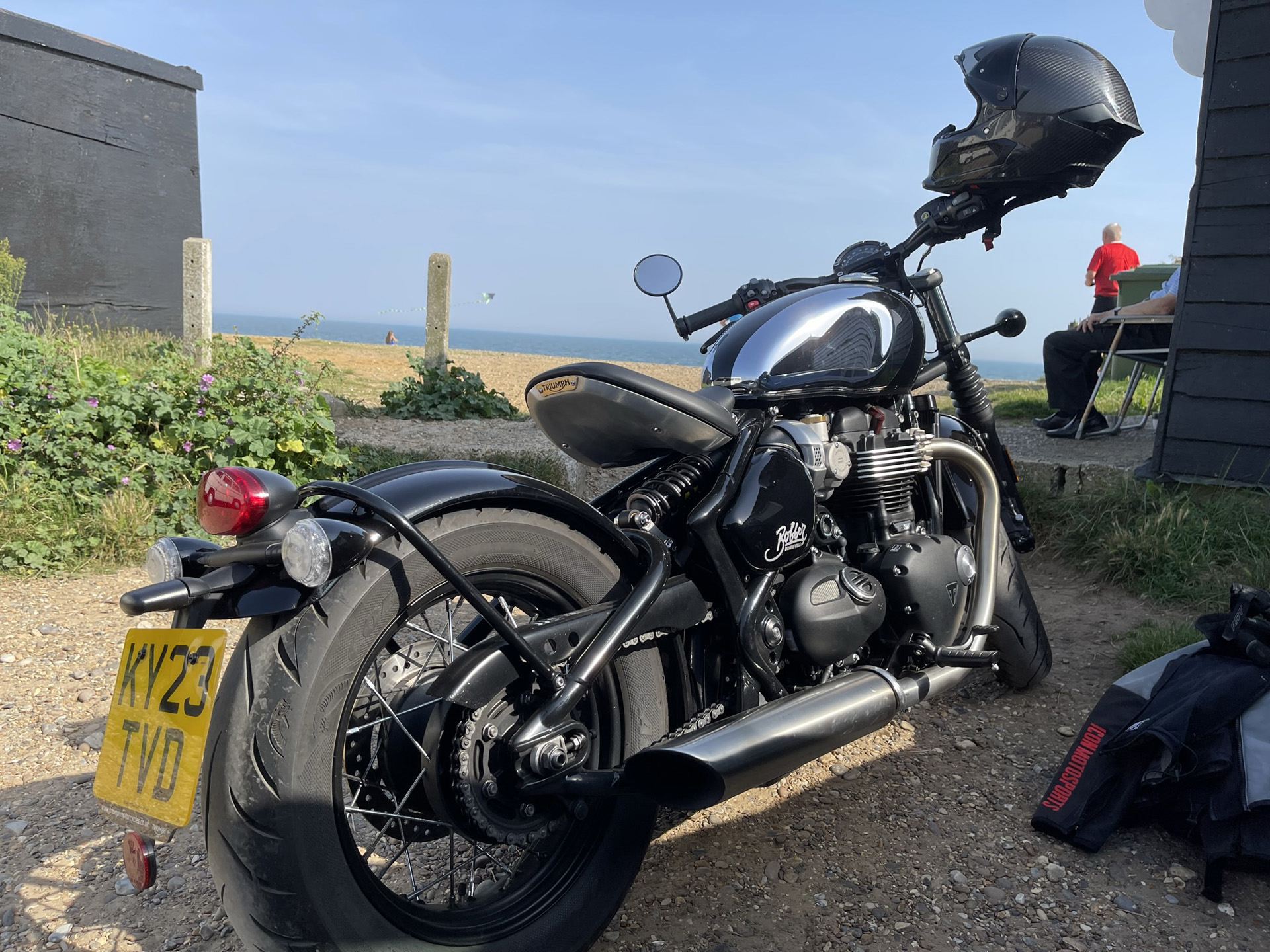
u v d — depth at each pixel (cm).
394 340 1906
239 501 147
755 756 181
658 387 201
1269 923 199
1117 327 557
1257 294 436
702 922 202
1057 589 425
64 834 233
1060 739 282
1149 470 474
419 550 159
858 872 219
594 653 178
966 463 263
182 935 196
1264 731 213
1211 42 439
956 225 282
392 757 173
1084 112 263
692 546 208
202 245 783
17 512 454
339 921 151
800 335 230
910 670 246
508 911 180
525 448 601
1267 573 388
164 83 1064
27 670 330
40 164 962
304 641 151
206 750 152
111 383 528
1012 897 209
